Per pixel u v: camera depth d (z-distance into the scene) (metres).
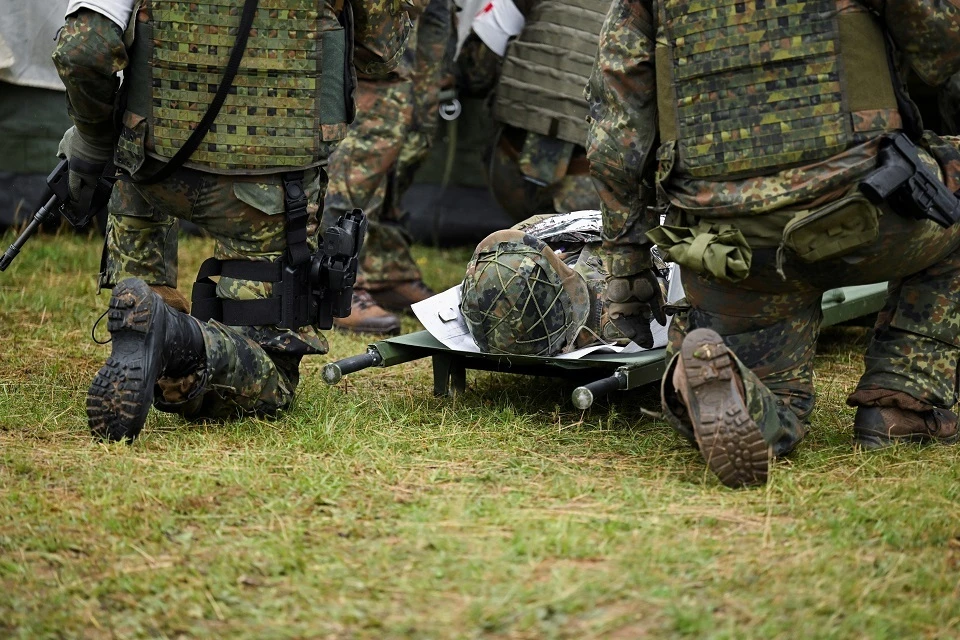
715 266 7.08
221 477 7.05
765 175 7.16
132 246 9.40
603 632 5.07
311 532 6.25
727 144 7.20
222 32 7.87
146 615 5.32
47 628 5.16
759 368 7.71
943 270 7.77
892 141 6.99
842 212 6.81
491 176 13.76
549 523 6.30
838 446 7.98
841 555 5.93
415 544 6.06
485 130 17.61
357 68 9.10
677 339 8.09
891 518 6.46
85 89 7.92
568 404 9.47
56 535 6.14
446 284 15.45
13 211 16.62
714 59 7.16
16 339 11.53
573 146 12.87
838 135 7.00
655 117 7.61
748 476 6.93
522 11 13.23
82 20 7.68
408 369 11.02
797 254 7.05
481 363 9.46
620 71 7.53
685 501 6.80
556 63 12.66
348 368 8.99
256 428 8.31
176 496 6.69
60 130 16.53
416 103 14.22
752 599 5.39
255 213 8.25
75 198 8.91
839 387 10.09
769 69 7.07
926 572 5.68
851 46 7.03
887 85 7.12
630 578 5.55
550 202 13.47
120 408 7.50
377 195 13.59
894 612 5.29
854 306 11.23
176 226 9.66
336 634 5.09
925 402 7.83
